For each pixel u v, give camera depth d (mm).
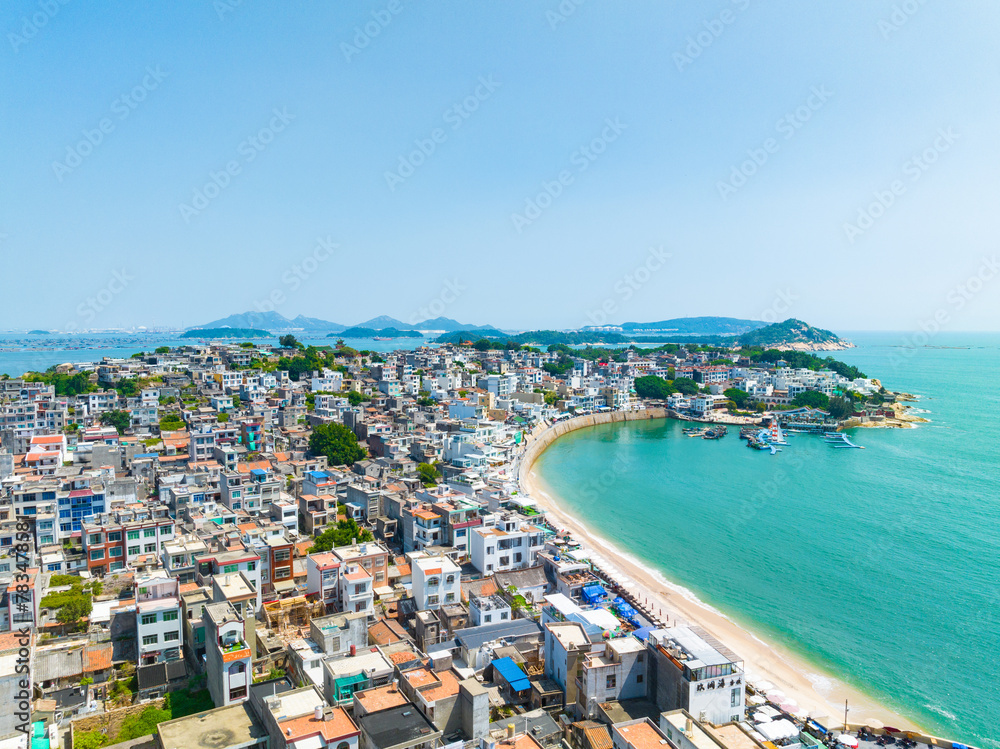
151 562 104750
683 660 63000
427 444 188125
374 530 125312
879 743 71812
